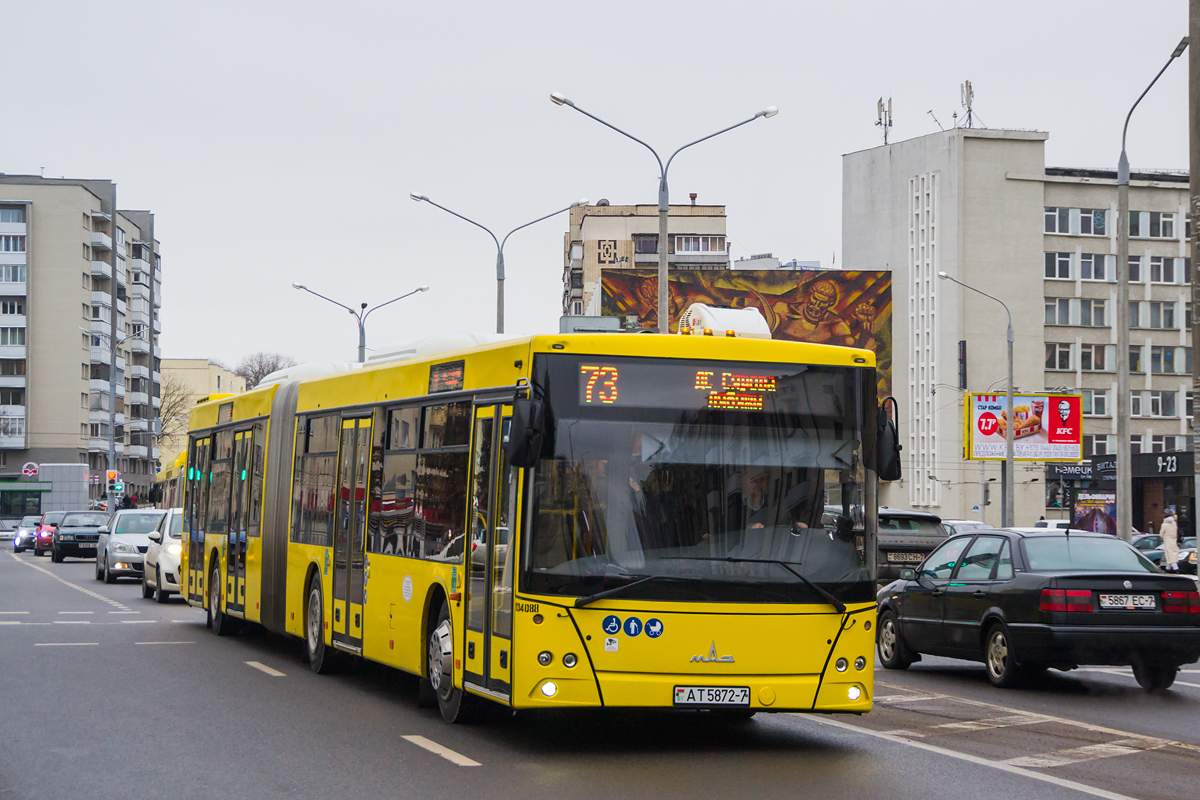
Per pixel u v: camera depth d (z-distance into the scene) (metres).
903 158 90.06
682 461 9.87
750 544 9.82
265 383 18.91
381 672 15.28
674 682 9.58
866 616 9.95
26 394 108.81
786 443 10.05
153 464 133.62
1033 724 11.91
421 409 12.35
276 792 8.40
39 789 8.49
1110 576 14.26
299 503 16.09
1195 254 20.72
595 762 9.56
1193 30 20.48
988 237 87.31
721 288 85.06
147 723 11.27
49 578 38.03
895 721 12.02
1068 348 88.50
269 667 15.62
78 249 110.88
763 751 10.16
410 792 8.40
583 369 9.93
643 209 114.12
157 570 27.95
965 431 63.06
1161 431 89.25
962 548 16.20
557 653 9.56
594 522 9.71
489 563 10.38
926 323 87.94
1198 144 20.61
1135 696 14.32
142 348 128.88
